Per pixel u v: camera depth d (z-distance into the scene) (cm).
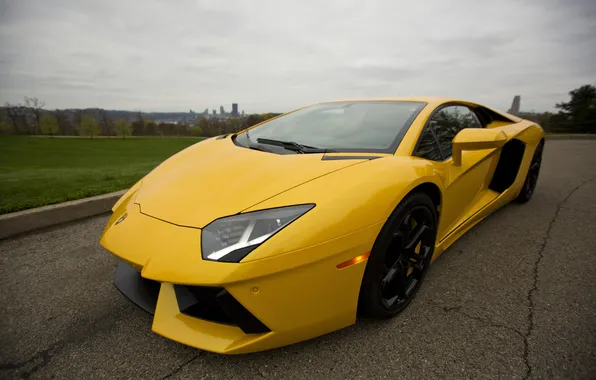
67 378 143
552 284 213
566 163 662
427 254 198
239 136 264
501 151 303
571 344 160
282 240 132
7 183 502
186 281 127
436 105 245
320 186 151
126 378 143
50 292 206
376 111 243
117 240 152
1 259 248
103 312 187
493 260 246
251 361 151
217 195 154
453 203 229
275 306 135
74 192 391
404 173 170
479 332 169
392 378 142
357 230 145
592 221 324
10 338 167
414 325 175
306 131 236
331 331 155
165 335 142
